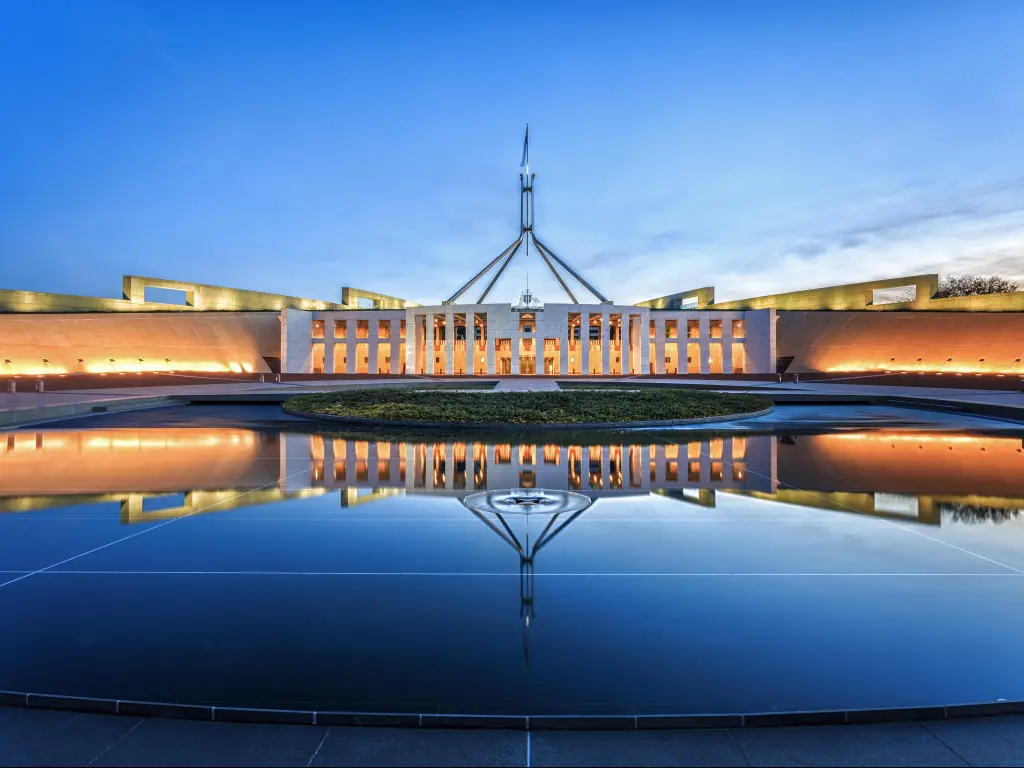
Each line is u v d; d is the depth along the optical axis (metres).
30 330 48.75
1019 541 6.38
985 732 3.26
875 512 7.61
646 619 4.48
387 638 4.20
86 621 4.47
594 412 18.83
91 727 3.30
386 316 55.81
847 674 3.72
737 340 56.12
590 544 6.25
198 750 3.12
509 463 11.34
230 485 9.33
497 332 54.56
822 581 5.21
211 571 5.50
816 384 40.97
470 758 3.07
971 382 37.88
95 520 7.25
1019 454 12.36
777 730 3.29
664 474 10.21
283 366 53.78
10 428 17.39
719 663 3.85
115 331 50.97
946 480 9.61
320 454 12.48
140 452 12.75
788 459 11.73
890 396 26.88
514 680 3.67
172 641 4.16
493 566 5.61
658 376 51.38
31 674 3.73
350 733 3.26
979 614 4.55
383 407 20.31
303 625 4.40
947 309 51.31
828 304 59.09
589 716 3.33
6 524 7.07
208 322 53.62
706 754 3.10
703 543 6.28
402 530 6.81
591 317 60.03
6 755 3.06
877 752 3.12
